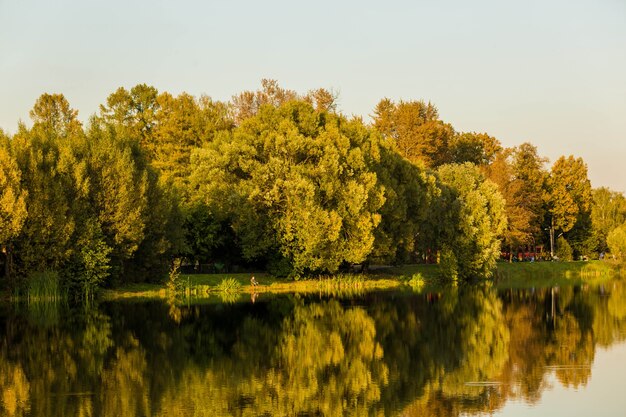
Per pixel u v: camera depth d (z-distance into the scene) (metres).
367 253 67.06
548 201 115.62
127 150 57.28
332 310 51.78
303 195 64.06
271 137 66.88
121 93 94.38
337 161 66.38
